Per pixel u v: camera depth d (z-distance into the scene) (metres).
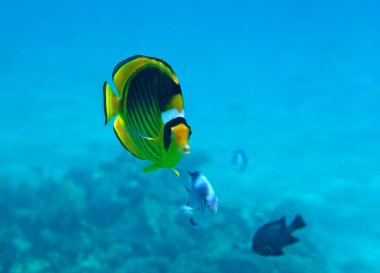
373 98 31.91
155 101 1.46
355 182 16.39
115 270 8.91
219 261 8.89
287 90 35.62
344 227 13.05
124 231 9.96
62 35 74.00
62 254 9.37
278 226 3.85
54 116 23.62
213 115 27.08
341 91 34.69
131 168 12.09
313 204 14.42
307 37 80.69
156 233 9.98
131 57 1.51
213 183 15.80
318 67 47.03
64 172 15.73
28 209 10.83
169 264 9.04
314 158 19.16
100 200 10.77
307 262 9.13
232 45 71.19
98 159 17.33
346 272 10.80
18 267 8.77
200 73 44.50
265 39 80.81
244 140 21.73
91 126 22.12
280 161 18.69
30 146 18.28
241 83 39.28
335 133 23.25
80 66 42.78
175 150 1.41
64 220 10.25
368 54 54.56
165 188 11.73
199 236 10.16
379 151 20.06
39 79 34.47
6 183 11.98
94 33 80.19
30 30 80.31
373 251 11.86
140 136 1.49
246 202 13.00
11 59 42.38
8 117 22.70
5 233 9.55
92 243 9.69
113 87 1.69
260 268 8.67
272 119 26.27
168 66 1.46
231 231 10.41
